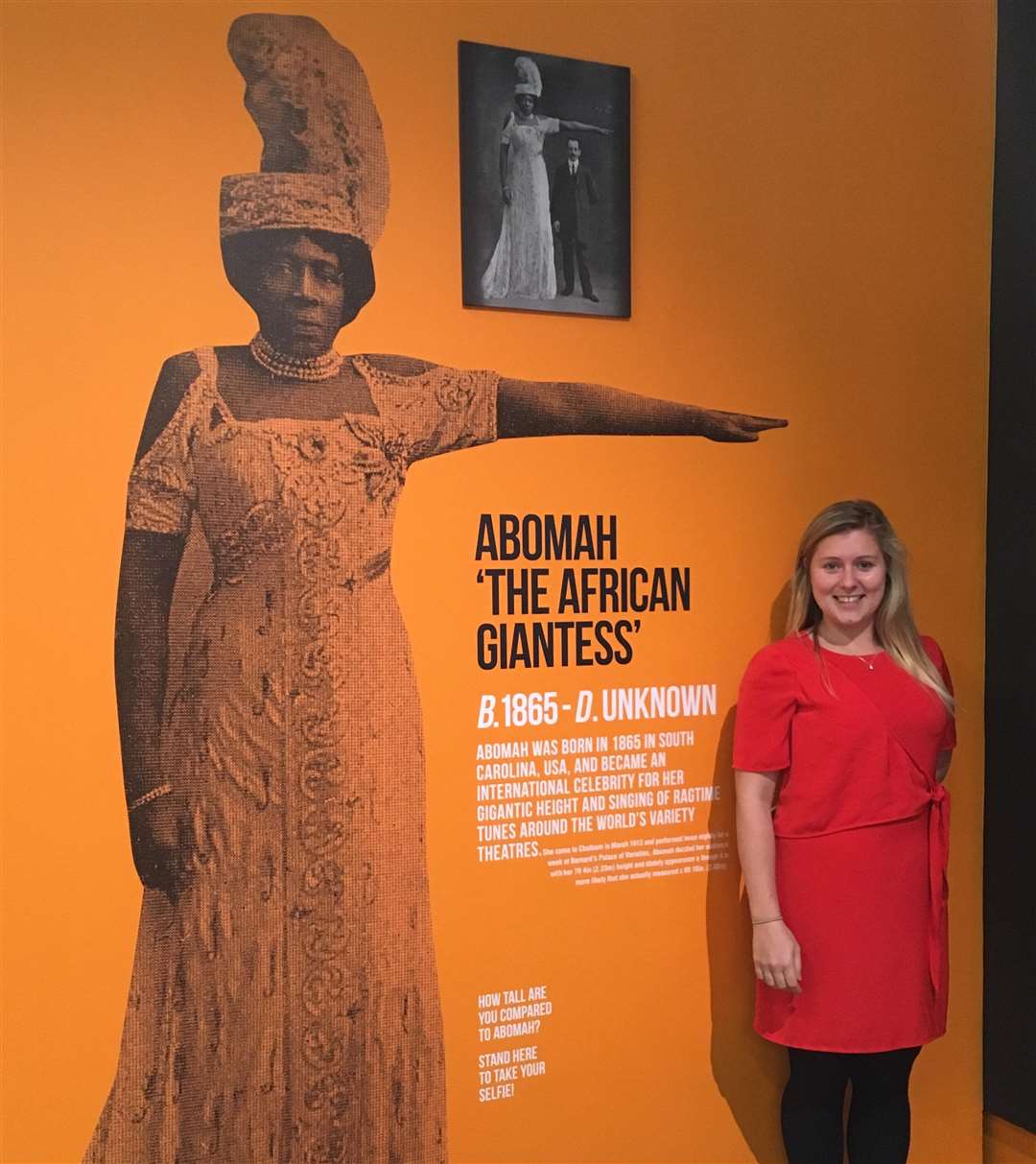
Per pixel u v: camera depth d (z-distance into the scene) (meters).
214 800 1.86
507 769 2.04
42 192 1.75
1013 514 2.37
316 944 1.92
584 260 2.07
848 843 2.02
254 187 1.86
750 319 2.22
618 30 2.09
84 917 1.79
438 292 1.98
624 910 2.14
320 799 1.92
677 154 2.15
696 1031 2.20
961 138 2.40
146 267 1.81
